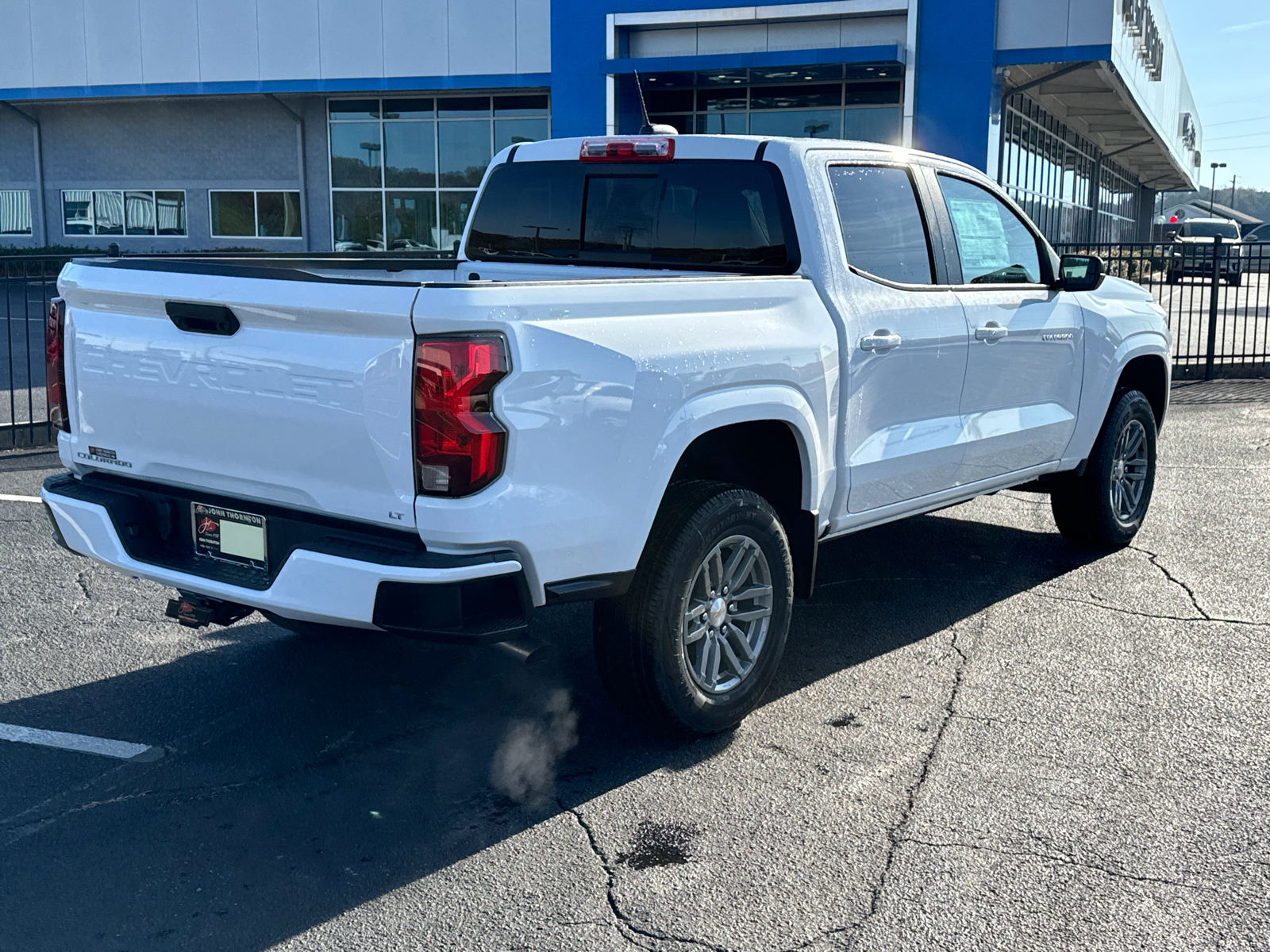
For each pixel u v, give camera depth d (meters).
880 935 2.94
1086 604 5.62
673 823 3.52
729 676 4.16
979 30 20.77
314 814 3.57
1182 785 3.75
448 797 3.68
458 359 3.15
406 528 3.27
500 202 5.34
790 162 4.44
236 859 3.30
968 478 5.29
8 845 3.37
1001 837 3.43
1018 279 5.62
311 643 5.09
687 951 2.88
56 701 4.43
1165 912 3.04
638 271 4.88
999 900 3.10
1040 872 3.23
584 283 3.47
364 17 26.97
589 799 3.67
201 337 3.58
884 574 6.15
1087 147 34.72
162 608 5.54
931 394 4.93
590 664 4.89
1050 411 5.80
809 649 5.02
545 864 3.28
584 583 3.55
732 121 24.28
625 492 3.55
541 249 5.21
